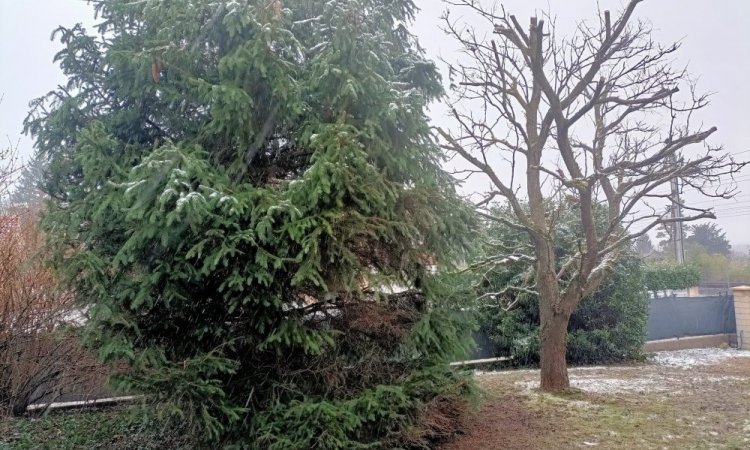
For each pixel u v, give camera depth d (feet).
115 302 12.43
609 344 31.71
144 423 13.61
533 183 22.62
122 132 14.78
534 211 22.53
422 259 15.11
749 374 27.32
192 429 13.00
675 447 14.85
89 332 12.49
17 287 19.36
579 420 17.70
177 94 14.06
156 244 12.32
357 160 12.97
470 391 15.75
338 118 13.80
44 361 19.53
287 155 15.47
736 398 20.94
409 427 13.93
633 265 32.99
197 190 12.58
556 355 22.09
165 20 13.83
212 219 12.02
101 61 14.37
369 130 13.91
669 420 17.63
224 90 13.11
